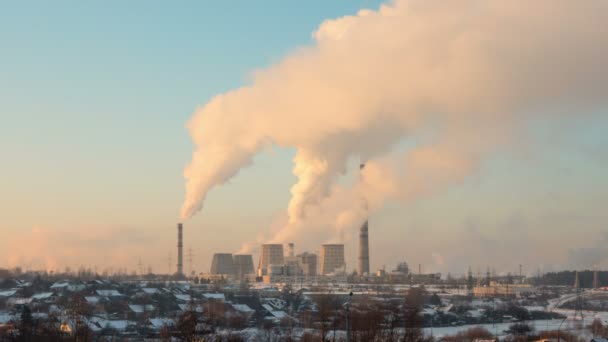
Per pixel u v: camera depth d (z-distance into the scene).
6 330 174.25
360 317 176.12
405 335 165.00
